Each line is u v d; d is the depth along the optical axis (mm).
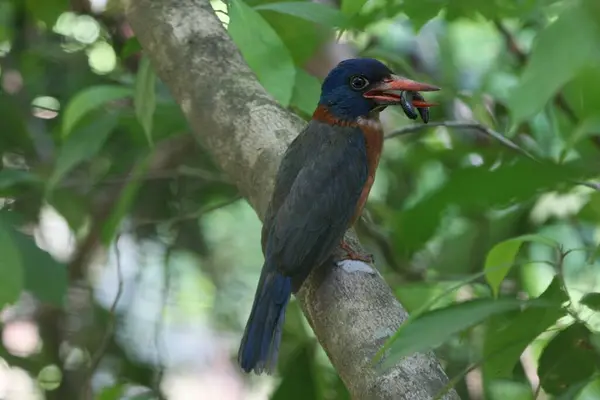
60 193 8938
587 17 2230
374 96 6930
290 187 6191
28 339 11555
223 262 12859
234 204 12586
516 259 7715
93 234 10617
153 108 7152
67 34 10406
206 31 7098
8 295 6168
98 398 7930
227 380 13898
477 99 7797
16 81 10406
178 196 10617
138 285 10953
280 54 6105
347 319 5113
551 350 5000
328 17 6148
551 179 2682
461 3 4156
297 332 8594
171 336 13414
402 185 10031
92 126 7672
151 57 7195
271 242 6020
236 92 6754
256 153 6488
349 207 6324
